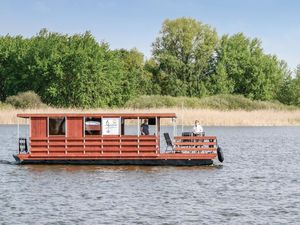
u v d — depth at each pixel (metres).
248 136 71.75
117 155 40.47
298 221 26.00
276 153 52.97
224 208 28.39
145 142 40.59
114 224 25.20
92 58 114.00
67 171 38.53
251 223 25.62
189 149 41.12
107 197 30.66
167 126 84.56
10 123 84.50
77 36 117.62
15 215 26.53
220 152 42.69
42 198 30.23
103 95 114.94
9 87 117.56
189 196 31.12
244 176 38.12
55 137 40.59
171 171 39.09
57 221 25.58
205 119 84.12
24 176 36.72
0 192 31.75
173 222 25.67
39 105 100.31
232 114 88.06
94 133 40.59
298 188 34.03
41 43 116.38
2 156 48.12
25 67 115.75
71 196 30.80
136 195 31.23
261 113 91.75
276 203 29.66
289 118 88.81
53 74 113.12
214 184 34.81
